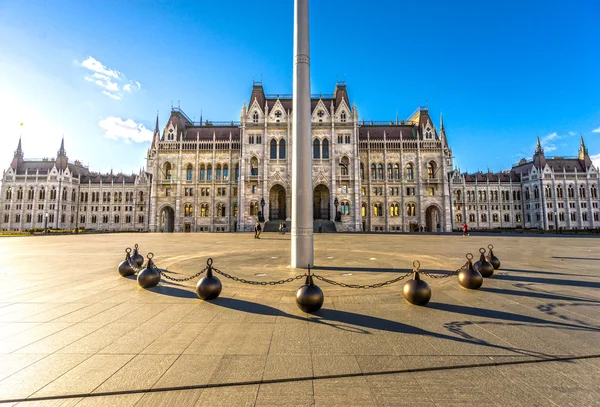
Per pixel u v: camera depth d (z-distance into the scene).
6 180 92.00
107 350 5.40
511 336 6.03
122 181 94.25
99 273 12.74
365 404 3.88
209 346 5.58
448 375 4.59
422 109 78.94
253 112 69.88
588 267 13.98
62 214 89.50
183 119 81.94
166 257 17.73
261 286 10.09
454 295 9.05
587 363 4.93
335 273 12.34
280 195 72.69
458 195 91.81
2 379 4.43
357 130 69.62
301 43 14.06
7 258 18.09
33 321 6.88
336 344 5.68
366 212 72.56
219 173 75.50
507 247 24.88
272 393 4.12
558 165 95.25
